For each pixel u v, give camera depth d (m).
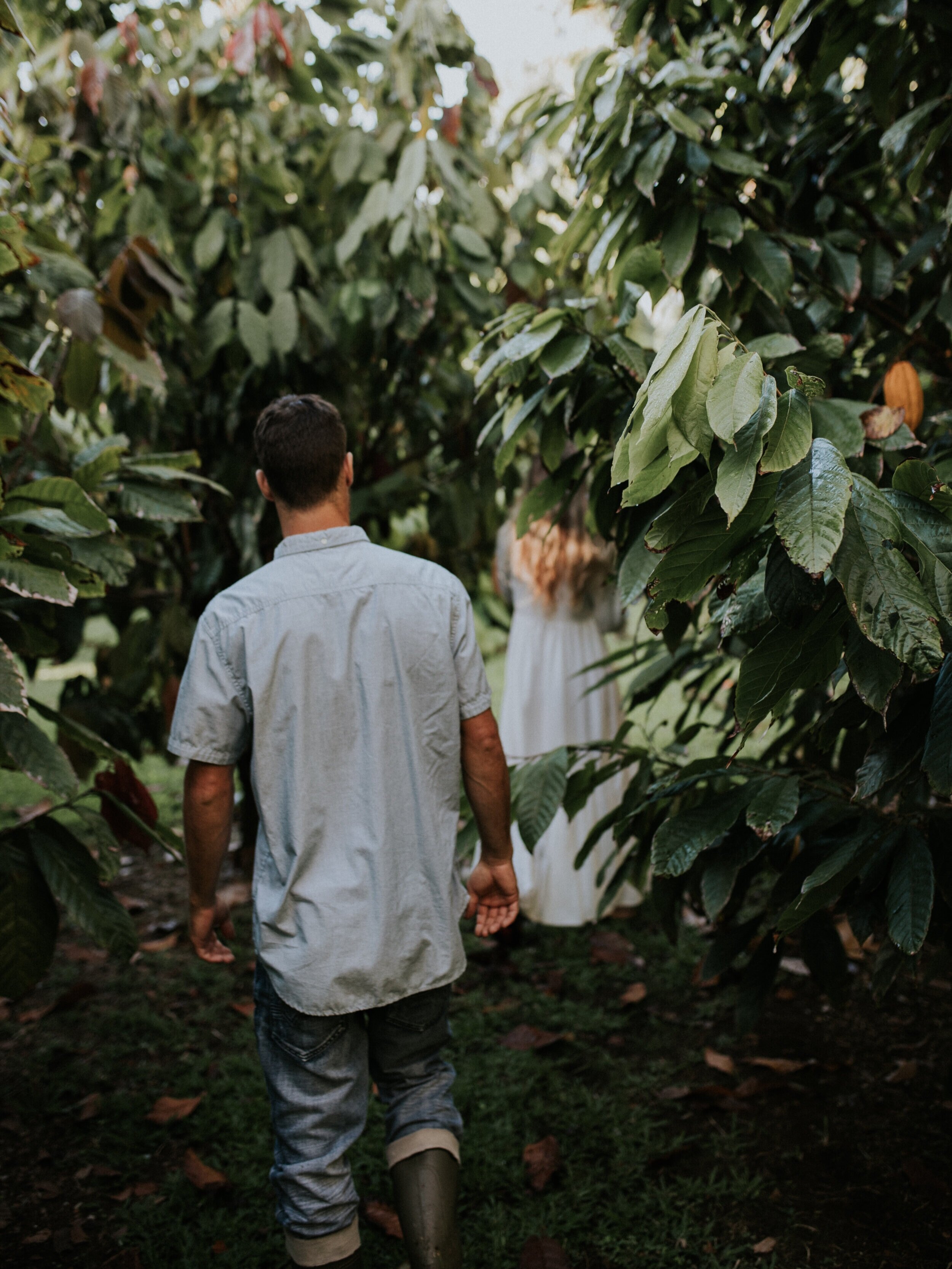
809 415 1.07
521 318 1.69
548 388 1.65
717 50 1.99
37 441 2.47
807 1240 1.77
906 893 1.32
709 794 1.74
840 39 1.85
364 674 1.43
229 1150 2.08
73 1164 2.05
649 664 2.85
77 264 2.13
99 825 1.76
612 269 1.89
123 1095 2.26
